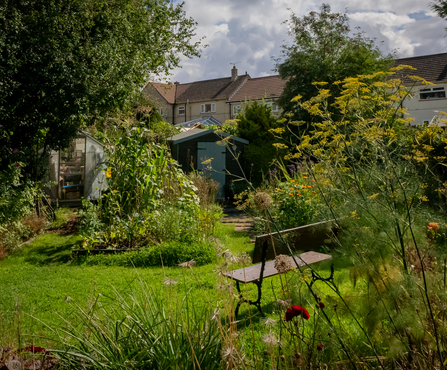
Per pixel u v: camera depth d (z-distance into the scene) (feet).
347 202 6.98
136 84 40.09
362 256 6.33
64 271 16.92
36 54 26.04
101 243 21.48
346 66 50.96
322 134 7.61
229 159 47.55
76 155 40.11
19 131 28.86
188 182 24.38
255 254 11.09
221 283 5.77
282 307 6.21
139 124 25.71
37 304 12.55
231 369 5.14
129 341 6.77
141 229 21.49
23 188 25.52
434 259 7.07
